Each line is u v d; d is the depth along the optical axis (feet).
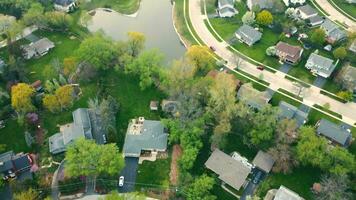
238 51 645.10
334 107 547.08
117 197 409.28
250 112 497.87
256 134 477.36
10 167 457.68
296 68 608.19
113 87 569.64
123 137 506.07
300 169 465.88
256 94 544.21
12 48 611.47
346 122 526.98
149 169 472.85
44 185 450.71
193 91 524.52
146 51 580.71
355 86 557.74
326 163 442.09
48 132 510.99
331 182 424.87
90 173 443.32
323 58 592.19
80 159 440.45
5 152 486.38
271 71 606.14
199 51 572.51
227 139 498.69
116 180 459.73
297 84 582.35
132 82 575.38
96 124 516.32
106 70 593.83
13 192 433.07
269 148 470.39
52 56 632.79
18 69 572.51
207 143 494.18
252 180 458.91
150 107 538.47
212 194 448.24
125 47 597.93
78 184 449.89
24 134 507.71
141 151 488.02
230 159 466.29
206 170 469.98
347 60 613.11
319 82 585.22
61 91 521.65
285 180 457.27
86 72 572.92
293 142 474.49
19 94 506.48
